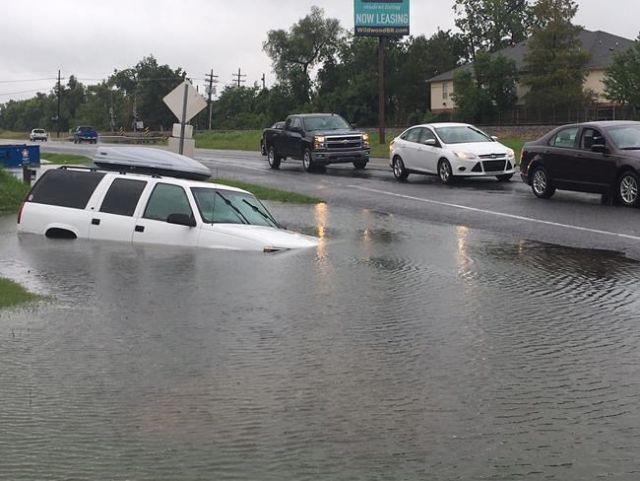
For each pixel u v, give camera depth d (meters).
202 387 6.14
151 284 9.80
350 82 102.12
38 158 31.16
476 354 6.98
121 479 4.60
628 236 13.91
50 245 12.59
